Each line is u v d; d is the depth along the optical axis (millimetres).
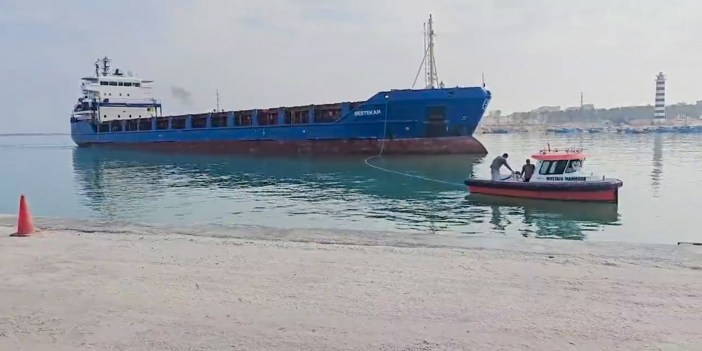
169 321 4188
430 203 19281
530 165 19156
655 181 25844
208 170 34969
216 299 4719
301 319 4184
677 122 164000
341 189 24062
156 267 5863
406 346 3631
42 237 7652
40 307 4562
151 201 21875
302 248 6727
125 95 65125
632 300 4496
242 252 6535
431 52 43969
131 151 55906
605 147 63312
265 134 42906
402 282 5141
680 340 3660
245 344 3709
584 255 6070
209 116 48031
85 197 23891
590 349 3539
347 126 38719
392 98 36875
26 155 65125
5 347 3715
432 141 37938
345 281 5207
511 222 15539
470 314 4238
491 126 199125
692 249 6219
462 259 6016
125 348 3680
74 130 67750
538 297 4629
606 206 17234
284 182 27266
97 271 5723
